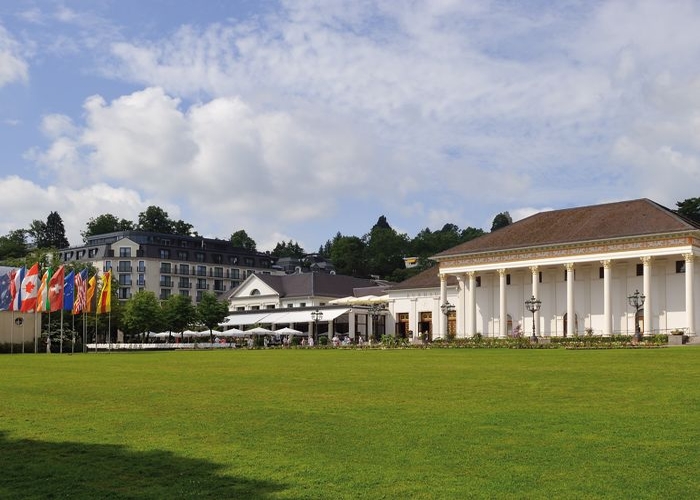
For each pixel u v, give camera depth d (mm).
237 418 19469
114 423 18953
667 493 11812
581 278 94188
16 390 27656
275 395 24719
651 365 35781
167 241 183125
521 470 13297
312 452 15023
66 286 86938
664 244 83750
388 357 52281
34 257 123438
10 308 86875
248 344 103562
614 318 91062
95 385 29578
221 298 153000
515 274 100688
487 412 19719
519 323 99438
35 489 12648
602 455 14344
